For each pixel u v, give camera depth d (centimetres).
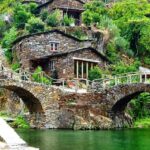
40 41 6725
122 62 7519
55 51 6775
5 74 5097
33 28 7800
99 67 6700
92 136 4247
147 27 8162
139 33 8131
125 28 8375
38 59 6544
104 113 5369
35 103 5222
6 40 7912
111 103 5412
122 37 8156
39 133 4462
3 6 9862
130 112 5981
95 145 3528
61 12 8444
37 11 8725
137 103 6166
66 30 7869
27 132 4556
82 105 5166
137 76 6219
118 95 5394
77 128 4984
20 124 5228
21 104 5750
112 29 7869
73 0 8662
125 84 5378
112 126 5322
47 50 6725
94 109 5294
